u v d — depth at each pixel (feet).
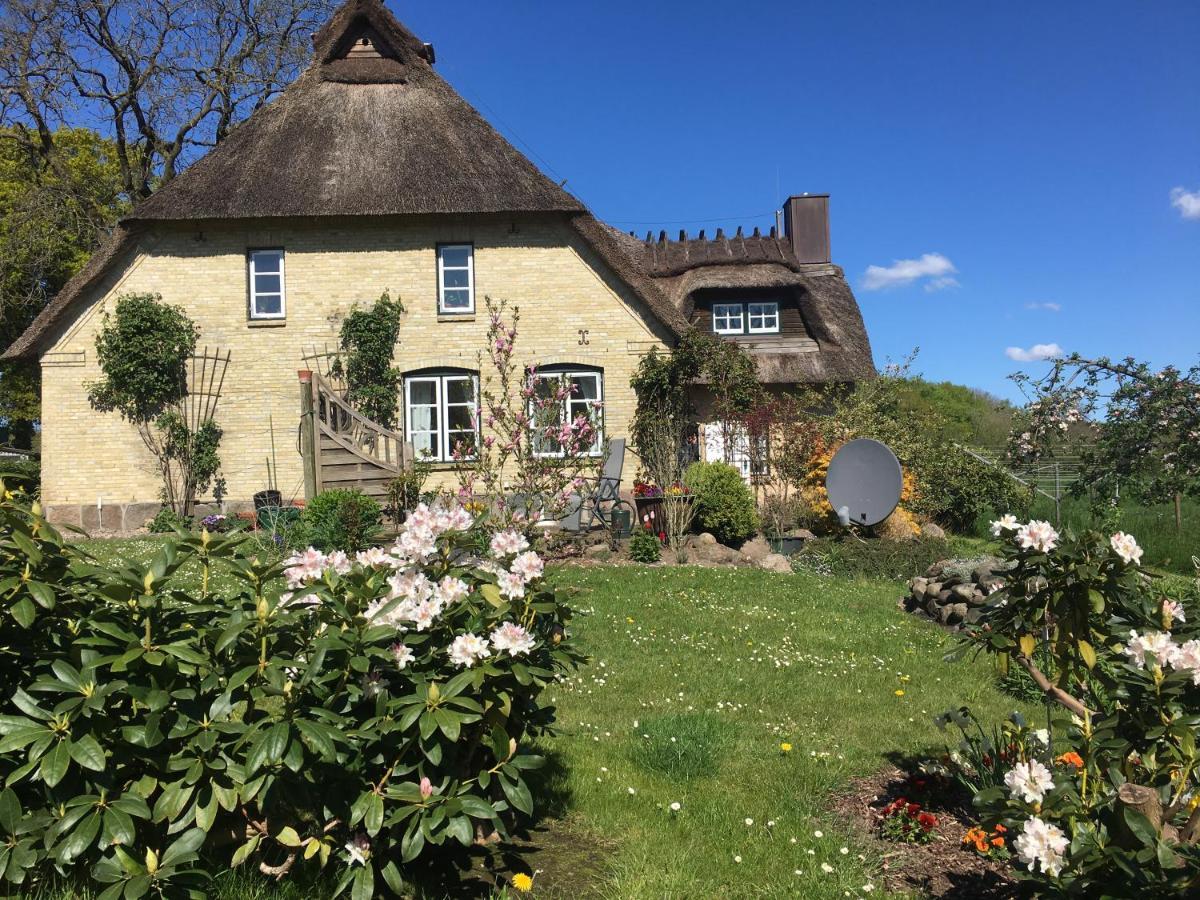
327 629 9.80
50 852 8.96
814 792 14.94
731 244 76.02
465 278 59.57
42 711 9.02
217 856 10.61
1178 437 29.84
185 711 9.48
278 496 55.93
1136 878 8.41
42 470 56.44
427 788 9.66
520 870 11.88
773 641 26.48
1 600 9.32
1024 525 11.80
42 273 85.10
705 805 14.23
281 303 58.49
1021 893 11.49
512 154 61.41
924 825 13.08
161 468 56.70
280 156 59.57
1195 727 9.64
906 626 29.71
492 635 10.32
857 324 72.38
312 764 9.57
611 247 58.70
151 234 57.36
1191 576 36.37
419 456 57.26
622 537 47.88
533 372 34.83
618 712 19.15
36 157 88.17
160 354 55.72
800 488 55.47
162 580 9.61
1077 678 11.87
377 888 10.82
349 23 64.49
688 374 57.41
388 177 58.59
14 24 76.95
